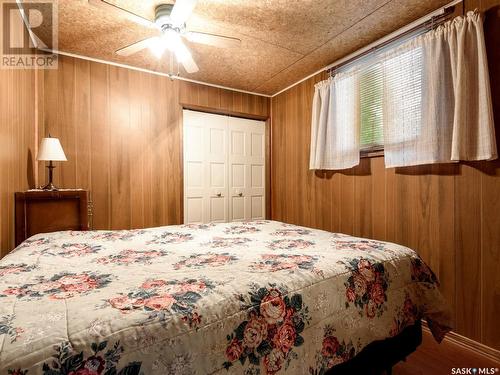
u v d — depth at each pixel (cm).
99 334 64
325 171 302
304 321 94
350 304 106
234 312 81
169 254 131
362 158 262
